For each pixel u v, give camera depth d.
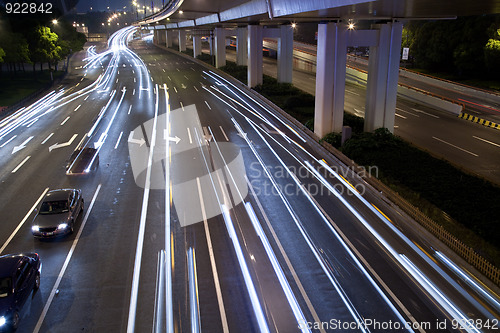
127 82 62.78
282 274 14.74
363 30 28.92
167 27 108.25
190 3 46.56
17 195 22.42
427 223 17.39
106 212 20.17
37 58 64.62
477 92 48.78
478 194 19.98
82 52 111.44
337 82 30.09
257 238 17.36
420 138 32.22
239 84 58.47
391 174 23.20
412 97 46.97
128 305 13.20
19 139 33.62
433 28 65.62
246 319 12.42
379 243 16.89
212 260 15.70
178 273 14.90
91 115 41.81
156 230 18.23
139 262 15.70
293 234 17.67
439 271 14.87
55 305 13.28
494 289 13.66
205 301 13.29
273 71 72.56
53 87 60.19
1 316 11.86
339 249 16.44
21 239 17.70
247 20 50.53
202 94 52.22
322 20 29.23
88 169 24.91
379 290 13.82
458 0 17.70
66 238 17.72
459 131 34.28
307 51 83.31
